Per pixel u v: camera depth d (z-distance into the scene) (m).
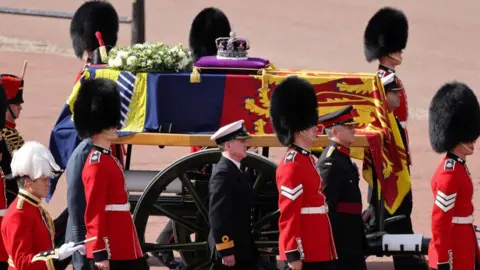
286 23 90.31
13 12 52.53
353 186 31.16
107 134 29.09
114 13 42.88
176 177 32.34
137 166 49.69
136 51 33.75
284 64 76.62
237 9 94.75
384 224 34.59
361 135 32.53
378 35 40.50
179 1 96.69
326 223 29.39
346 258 31.25
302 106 29.38
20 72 70.12
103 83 29.19
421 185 48.69
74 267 31.20
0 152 33.34
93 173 28.56
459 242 29.80
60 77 69.31
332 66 76.69
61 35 82.75
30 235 25.97
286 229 28.67
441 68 76.94
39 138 54.44
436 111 30.77
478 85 72.56
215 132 33.09
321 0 99.62
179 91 33.28
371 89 33.56
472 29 90.50
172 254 36.69
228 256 30.20
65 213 36.12
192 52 42.28
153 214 33.47
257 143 32.66
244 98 33.25
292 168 28.78
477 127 30.33
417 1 99.94
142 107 33.31
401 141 34.00
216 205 30.12
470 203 30.00
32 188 26.16
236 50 34.41
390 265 38.47
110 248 28.95
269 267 32.47
